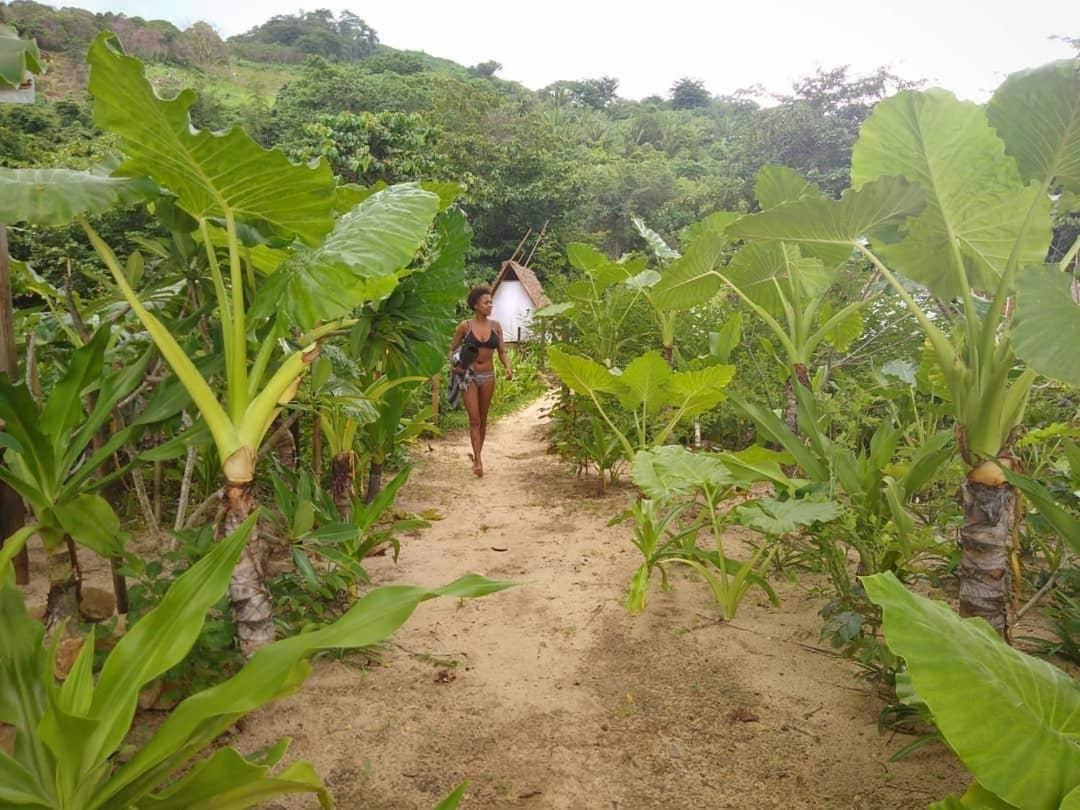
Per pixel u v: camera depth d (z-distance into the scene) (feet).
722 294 23.97
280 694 5.20
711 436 20.79
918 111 8.82
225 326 7.77
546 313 23.39
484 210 85.10
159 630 5.16
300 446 15.70
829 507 8.70
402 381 13.01
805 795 6.68
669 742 7.50
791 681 8.65
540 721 7.86
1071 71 7.37
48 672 4.93
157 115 6.42
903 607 4.97
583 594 11.25
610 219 129.39
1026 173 8.33
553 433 21.89
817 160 89.66
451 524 15.10
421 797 6.63
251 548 7.82
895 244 9.58
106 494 13.46
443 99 92.02
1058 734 4.39
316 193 7.41
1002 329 8.95
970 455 7.71
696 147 194.08
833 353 19.67
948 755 7.17
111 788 4.50
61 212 6.61
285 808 6.37
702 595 11.22
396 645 9.50
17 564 9.93
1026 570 10.68
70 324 12.10
